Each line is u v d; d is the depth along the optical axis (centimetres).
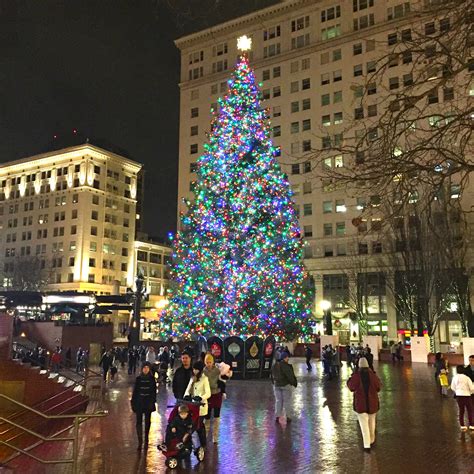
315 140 6856
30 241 9912
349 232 6456
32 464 942
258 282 2669
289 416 1452
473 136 817
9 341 1709
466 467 887
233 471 873
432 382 2431
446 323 5622
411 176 664
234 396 1891
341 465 904
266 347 2566
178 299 3023
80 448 1070
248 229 2739
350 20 6875
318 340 4934
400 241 4338
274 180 2861
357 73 6712
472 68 626
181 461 930
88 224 9456
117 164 10244
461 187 651
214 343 2531
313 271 6562
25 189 10238
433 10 618
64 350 3653
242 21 7650
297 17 7306
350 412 1526
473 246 4266
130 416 1500
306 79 7094
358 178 642
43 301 4016
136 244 10488
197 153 7831
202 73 8050
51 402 1667
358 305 5488
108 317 8388
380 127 641
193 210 3019
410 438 1140
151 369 1109
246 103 2964
